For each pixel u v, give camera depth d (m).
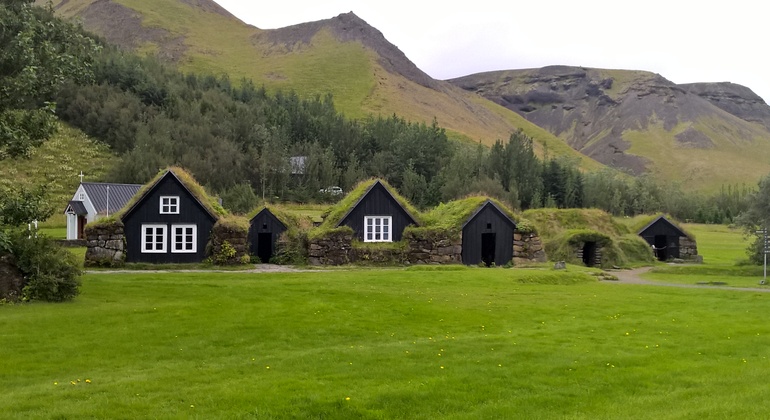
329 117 195.62
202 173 134.00
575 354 20.33
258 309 27.31
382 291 33.50
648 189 183.38
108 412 14.20
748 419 13.44
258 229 54.72
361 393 15.85
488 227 55.03
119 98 162.75
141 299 29.64
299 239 53.22
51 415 13.95
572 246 59.62
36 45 31.66
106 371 18.05
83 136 147.50
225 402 15.02
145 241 49.75
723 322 26.52
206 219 50.78
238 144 154.25
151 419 13.89
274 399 15.23
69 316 24.52
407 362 19.14
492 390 16.39
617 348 21.42
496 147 164.50
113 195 76.25
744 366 18.81
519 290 36.03
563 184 159.25
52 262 28.83
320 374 17.75
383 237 54.78
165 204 50.19
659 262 65.38
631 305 31.12
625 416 14.04
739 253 79.19
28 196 31.30
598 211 71.31
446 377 17.41
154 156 134.50
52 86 31.89
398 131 187.25
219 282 35.88
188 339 21.88
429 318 26.75
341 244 51.88
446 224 54.16
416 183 142.25
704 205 181.62
